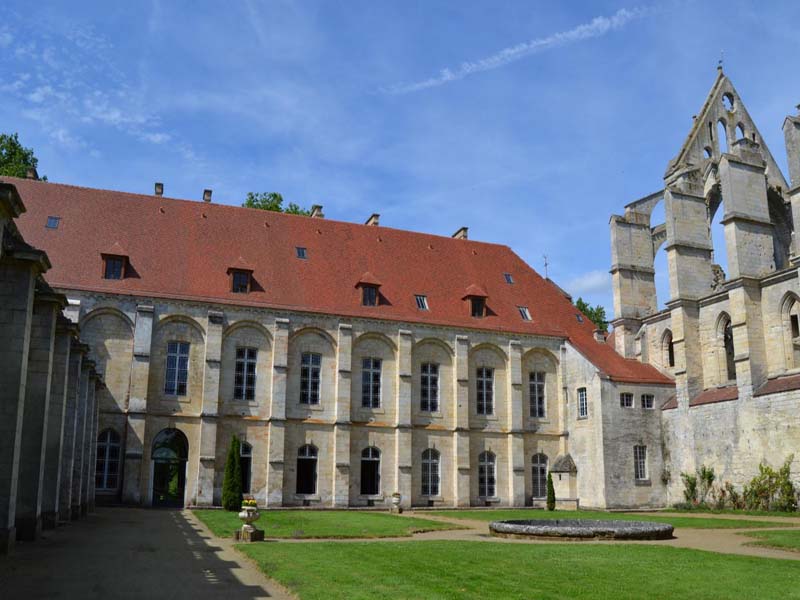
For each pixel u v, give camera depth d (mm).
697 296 56031
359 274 56562
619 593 15242
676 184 58375
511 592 15141
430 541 25984
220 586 16000
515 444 55688
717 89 65250
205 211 56031
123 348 47219
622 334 61438
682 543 26703
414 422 53781
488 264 64062
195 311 49125
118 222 52000
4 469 21562
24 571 17672
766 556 22750
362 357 53312
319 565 18594
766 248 52219
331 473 50750
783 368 48188
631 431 54594
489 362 56906
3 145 65750
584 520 31250
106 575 17250
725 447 50344
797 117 48719
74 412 32469
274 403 49531
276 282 52875
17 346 22359
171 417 47500
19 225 48844
